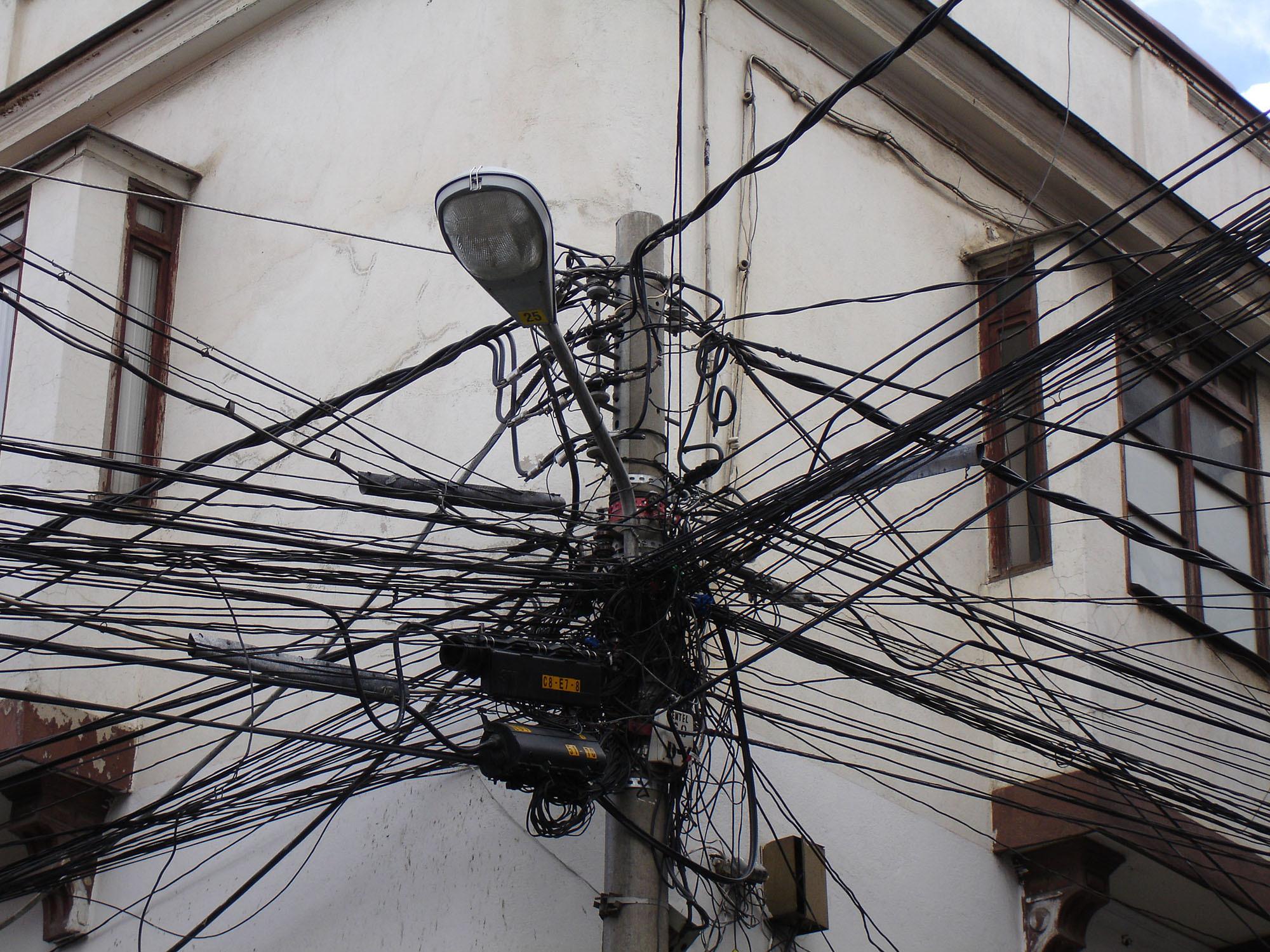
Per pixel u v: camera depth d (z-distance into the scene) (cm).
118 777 852
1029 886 881
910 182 1040
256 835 813
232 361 977
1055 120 1108
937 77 1061
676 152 882
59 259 987
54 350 962
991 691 907
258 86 1070
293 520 898
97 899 859
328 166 995
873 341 963
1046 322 997
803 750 828
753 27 984
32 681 864
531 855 720
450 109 945
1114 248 1038
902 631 902
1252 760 961
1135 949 945
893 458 687
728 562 680
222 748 743
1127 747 890
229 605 635
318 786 739
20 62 1268
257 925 785
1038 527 961
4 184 1057
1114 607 919
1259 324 1146
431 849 744
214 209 906
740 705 713
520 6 943
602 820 722
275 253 995
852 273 970
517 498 681
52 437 936
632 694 661
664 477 720
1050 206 1133
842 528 909
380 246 938
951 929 841
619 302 750
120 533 934
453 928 718
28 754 841
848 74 1034
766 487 866
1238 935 966
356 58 1018
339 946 745
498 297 589
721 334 723
